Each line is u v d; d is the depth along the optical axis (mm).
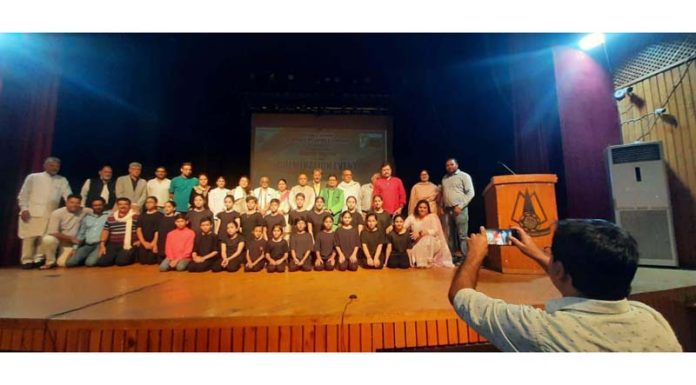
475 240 1061
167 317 1498
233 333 1498
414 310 1596
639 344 736
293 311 1582
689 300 1991
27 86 4055
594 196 3693
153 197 3875
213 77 6379
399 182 4559
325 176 6570
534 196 2645
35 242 3611
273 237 3422
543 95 4211
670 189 3256
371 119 6770
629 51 3658
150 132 5793
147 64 5727
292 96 6594
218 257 3471
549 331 763
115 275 2930
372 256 3605
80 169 4785
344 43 6211
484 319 857
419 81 6492
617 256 766
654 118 3428
